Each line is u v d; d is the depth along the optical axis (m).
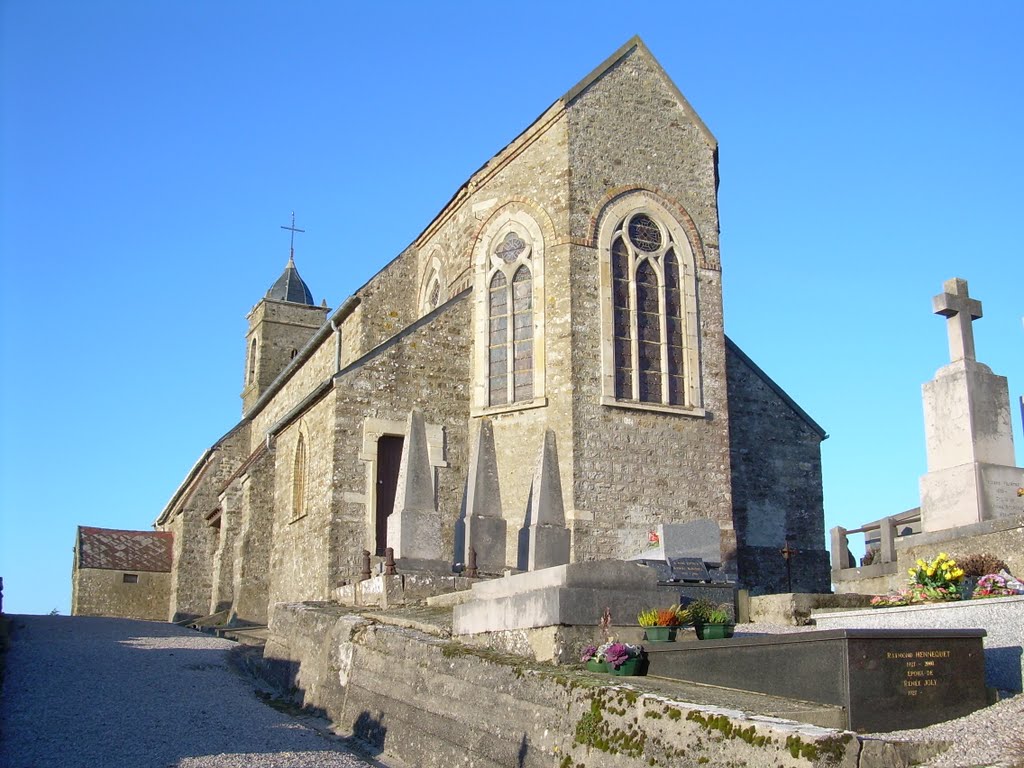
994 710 10.56
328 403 26.09
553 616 13.12
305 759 12.88
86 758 12.58
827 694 10.48
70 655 20.16
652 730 9.92
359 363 25.66
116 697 16.27
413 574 19.64
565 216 25.25
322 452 26.12
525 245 25.98
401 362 26.02
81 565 41.31
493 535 20.75
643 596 13.67
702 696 10.88
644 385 25.22
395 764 13.62
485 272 26.67
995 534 16.86
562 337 24.69
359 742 14.75
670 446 24.92
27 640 22.08
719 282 26.56
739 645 11.66
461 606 15.25
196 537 39.81
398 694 14.62
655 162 26.50
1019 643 12.42
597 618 13.29
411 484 20.61
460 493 25.78
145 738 13.66
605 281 25.20
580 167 25.64
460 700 13.10
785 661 11.08
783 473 28.23
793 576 27.58
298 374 35.31
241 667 20.66
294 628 19.28
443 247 29.28
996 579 13.88
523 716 11.79
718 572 20.33
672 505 24.55
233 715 15.57
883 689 10.39
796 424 28.83
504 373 25.89
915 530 20.92
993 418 18.53
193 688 17.61
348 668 16.41
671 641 13.03
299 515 27.72
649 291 25.84
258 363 51.84
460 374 26.47
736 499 27.50
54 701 15.67
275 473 31.55
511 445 25.00
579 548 23.34
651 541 22.14
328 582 24.20
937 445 18.89
